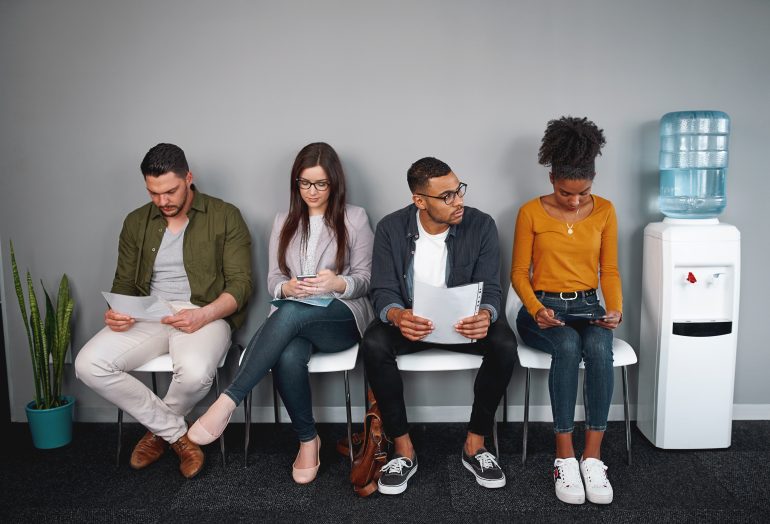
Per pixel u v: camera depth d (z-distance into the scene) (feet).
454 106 8.57
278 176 8.76
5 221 9.00
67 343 8.63
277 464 7.91
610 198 8.69
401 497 7.09
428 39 8.48
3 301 9.14
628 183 8.64
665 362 7.89
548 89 8.52
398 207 8.77
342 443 8.16
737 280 7.77
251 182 8.79
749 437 8.39
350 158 8.70
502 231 8.77
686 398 7.93
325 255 8.04
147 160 7.61
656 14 8.40
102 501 7.13
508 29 8.45
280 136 8.70
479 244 7.60
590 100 8.53
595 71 8.48
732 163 8.58
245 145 8.73
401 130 8.63
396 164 8.68
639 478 7.39
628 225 8.71
